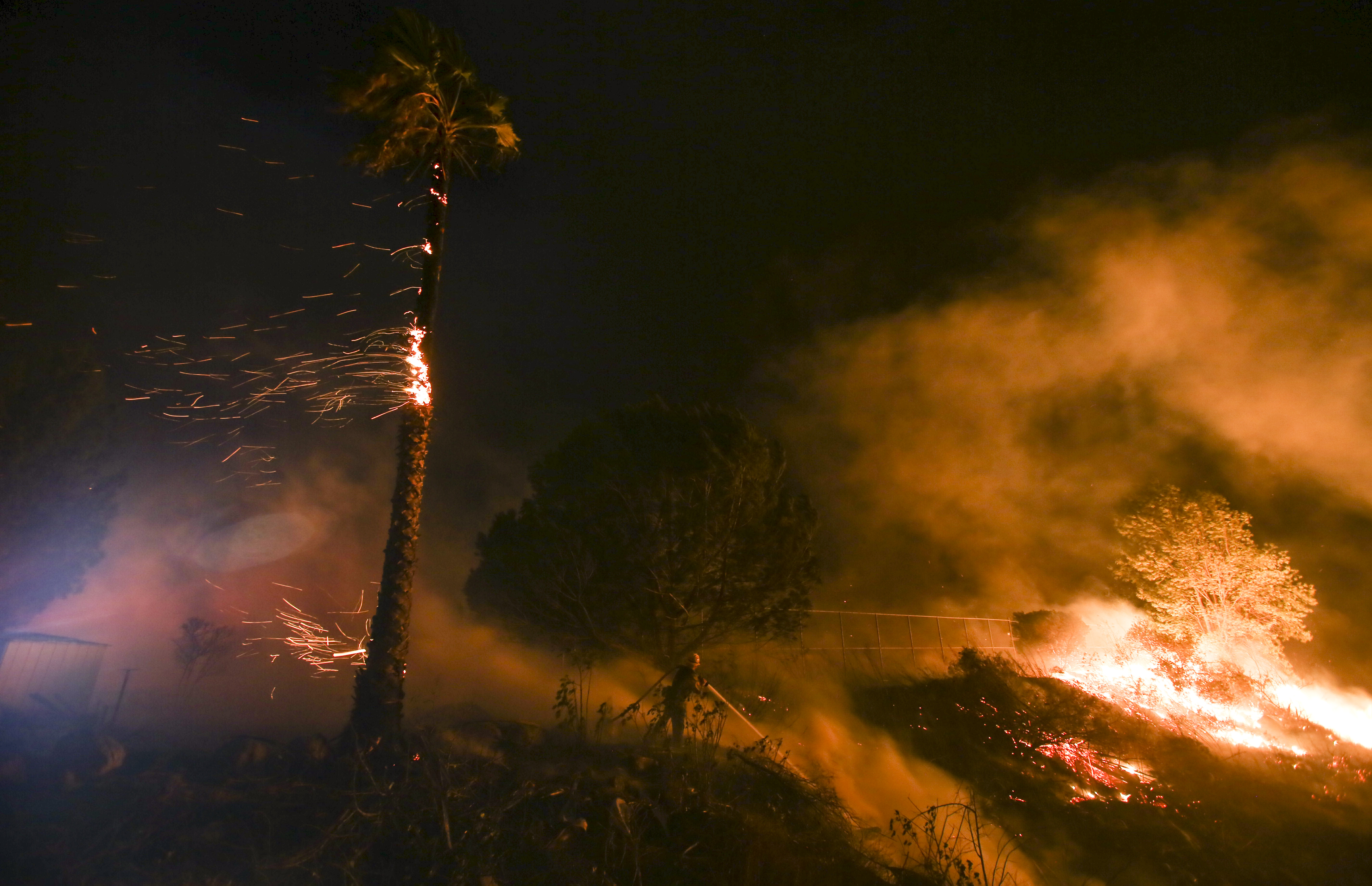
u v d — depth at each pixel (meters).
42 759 7.36
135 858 6.05
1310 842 10.60
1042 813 10.66
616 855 6.87
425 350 10.45
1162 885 9.22
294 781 7.56
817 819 8.21
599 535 13.41
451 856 6.48
